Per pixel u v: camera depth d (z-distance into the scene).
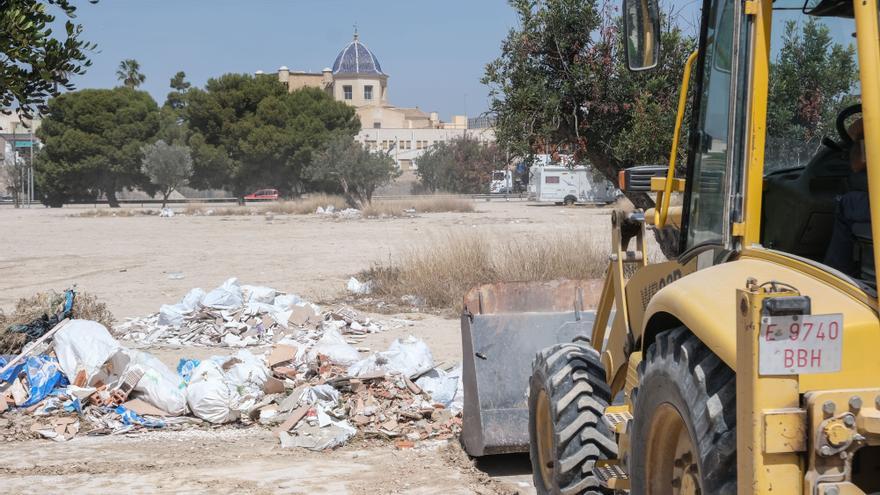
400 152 114.94
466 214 45.94
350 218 43.59
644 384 3.65
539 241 16.97
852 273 3.45
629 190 4.82
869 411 2.75
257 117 73.62
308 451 7.17
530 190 69.19
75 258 24.77
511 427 6.54
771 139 3.75
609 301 5.43
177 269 21.38
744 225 3.53
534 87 11.69
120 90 75.94
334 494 6.09
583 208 53.41
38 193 77.12
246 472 6.62
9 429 7.80
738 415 2.87
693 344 3.33
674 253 4.70
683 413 3.29
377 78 125.44
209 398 7.98
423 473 6.56
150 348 11.50
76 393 8.28
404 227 35.16
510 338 6.87
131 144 72.62
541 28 11.78
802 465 2.80
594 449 4.68
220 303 12.77
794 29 3.68
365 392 8.31
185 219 46.00
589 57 11.53
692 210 4.08
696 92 4.03
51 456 7.09
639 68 4.09
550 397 4.97
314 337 11.81
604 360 5.08
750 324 2.79
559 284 7.08
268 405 8.23
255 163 73.38
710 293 3.29
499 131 12.17
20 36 6.87
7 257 25.36
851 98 3.72
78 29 7.32
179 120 80.62
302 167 71.44
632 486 3.77
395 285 16.31
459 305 14.52
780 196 3.77
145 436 7.66
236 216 48.59
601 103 11.68
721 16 3.79
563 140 12.31
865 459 2.95
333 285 17.77
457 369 8.99
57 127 72.94
